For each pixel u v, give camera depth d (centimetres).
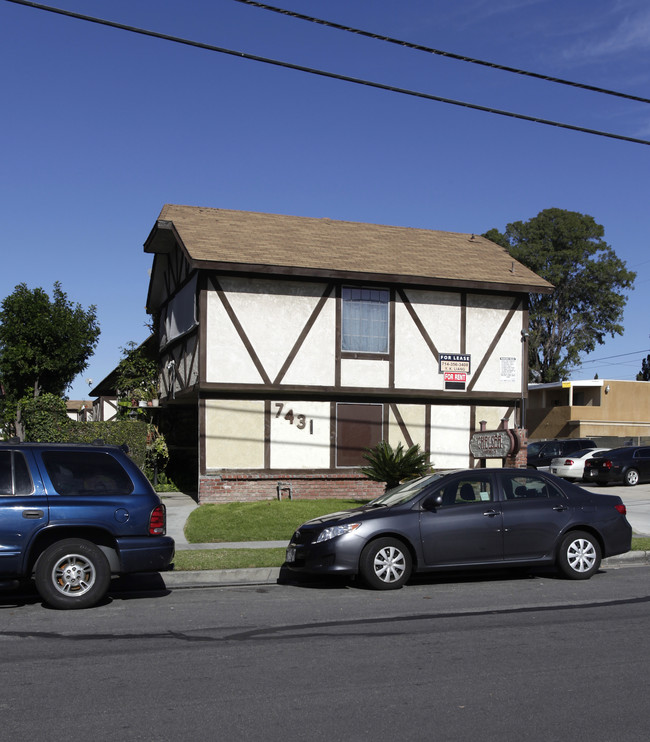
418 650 695
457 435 2156
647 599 940
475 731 499
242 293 1964
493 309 2194
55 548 874
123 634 758
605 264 5441
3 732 494
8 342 2341
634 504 2012
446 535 1023
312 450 2020
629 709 540
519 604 909
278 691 577
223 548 1284
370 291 2078
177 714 527
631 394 3988
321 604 912
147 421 2572
